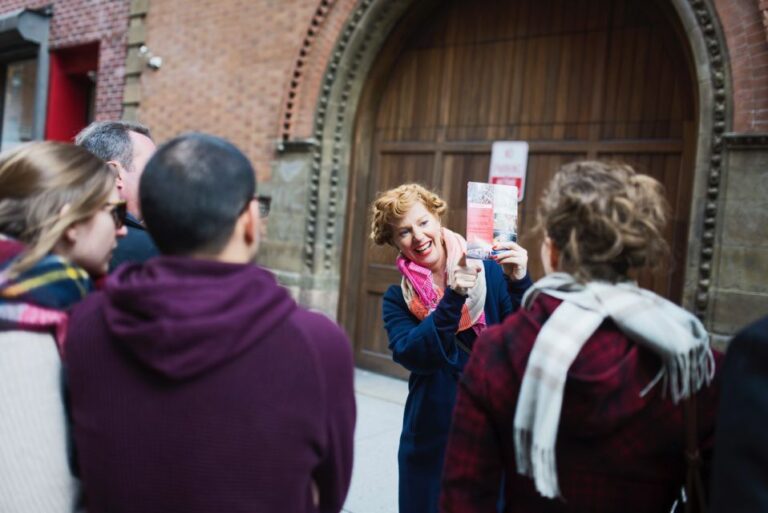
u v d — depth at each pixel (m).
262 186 5.72
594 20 4.55
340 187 5.50
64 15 7.52
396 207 1.97
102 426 0.98
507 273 1.93
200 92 6.16
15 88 8.50
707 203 3.75
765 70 3.54
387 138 5.55
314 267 5.45
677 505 1.21
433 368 1.81
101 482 0.98
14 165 1.21
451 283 1.78
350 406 1.11
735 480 0.85
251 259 1.15
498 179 4.91
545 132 4.75
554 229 1.16
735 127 3.64
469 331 1.94
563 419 1.07
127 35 6.80
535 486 1.13
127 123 2.08
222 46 6.01
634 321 1.05
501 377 1.14
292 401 0.99
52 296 1.10
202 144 1.09
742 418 0.86
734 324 3.61
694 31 3.80
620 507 1.10
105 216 1.29
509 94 4.92
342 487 1.14
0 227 1.18
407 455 1.98
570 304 1.10
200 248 1.06
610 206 1.10
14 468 1.00
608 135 4.48
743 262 3.60
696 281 3.78
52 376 1.07
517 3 4.89
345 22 5.24
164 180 1.04
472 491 1.18
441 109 5.25
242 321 0.96
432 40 5.31
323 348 1.05
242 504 0.95
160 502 0.95
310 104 5.43
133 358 0.98
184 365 0.93
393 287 2.12
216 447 0.95
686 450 1.08
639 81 4.38
